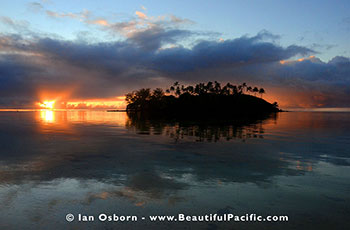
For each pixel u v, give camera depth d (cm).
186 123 3716
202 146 1370
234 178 739
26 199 554
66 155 1086
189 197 578
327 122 4291
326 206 530
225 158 1035
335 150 1253
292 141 1609
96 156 1063
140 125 3173
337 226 442
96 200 554
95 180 705
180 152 1173
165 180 712
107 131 2266
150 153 1143
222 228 433
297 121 4656
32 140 1595
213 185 669
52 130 2341
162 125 3206
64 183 674
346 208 520
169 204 536
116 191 613
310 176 764
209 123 3750
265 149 1275
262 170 834
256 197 580
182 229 428
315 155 1116
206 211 502
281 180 720
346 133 2188
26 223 442
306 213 495
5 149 1243
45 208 507
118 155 1090
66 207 514
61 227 430
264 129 2631
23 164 902
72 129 2467
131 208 513
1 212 485
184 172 802
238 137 1833
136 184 672
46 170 815
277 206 530
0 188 626
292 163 949
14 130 2327
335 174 789
